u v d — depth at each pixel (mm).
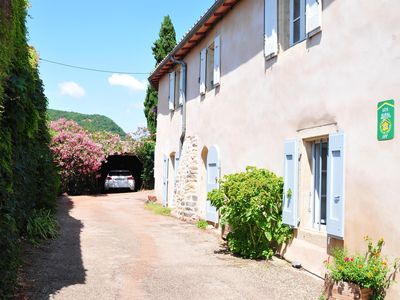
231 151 10258
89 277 6395
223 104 10906
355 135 5773
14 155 5609
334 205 6094
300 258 7113
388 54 5234
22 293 5402
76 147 21859
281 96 7887
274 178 7691
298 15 7918
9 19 4539
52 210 11148
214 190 8195
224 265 7328
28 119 6016
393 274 4980
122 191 25531
